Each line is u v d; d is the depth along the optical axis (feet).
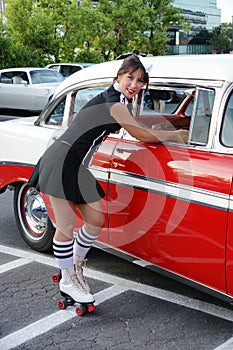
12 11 73.67
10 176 16.08
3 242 17.30
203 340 11.13
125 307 12.66
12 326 11.87
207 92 11.19
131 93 11.13
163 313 12.32
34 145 15.19
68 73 61.87
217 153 10.79
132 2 90.58
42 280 14.32
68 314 12.36
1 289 13.78
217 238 10.50
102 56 90.53
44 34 74.54
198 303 12.79
